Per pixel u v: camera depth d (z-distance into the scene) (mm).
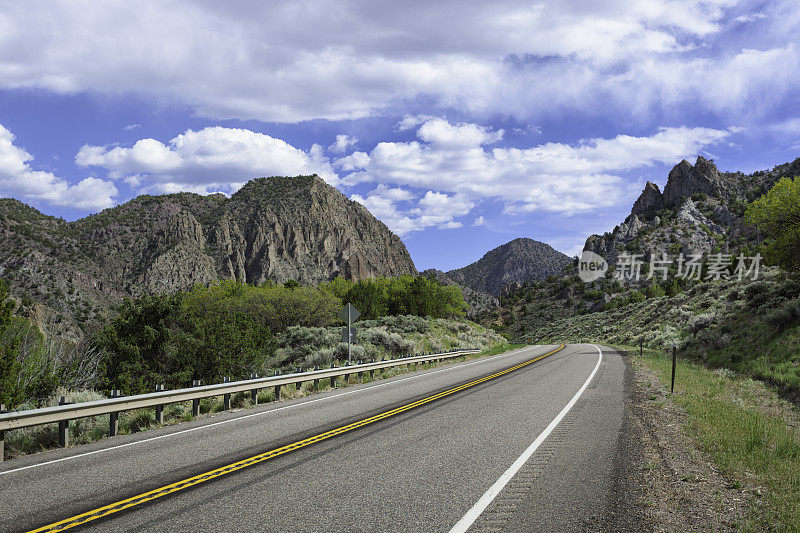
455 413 10328
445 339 42438
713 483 5848
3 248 197250
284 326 50906
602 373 18688
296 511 4883
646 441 7859
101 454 7523
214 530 4438
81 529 4504
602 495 5340
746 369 22922
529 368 21000
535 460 6676
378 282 100625
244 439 8297
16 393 11797
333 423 9539
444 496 5289
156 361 20297
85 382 16219
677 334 36406
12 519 4781
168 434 9031
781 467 6543
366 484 5707
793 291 29094
